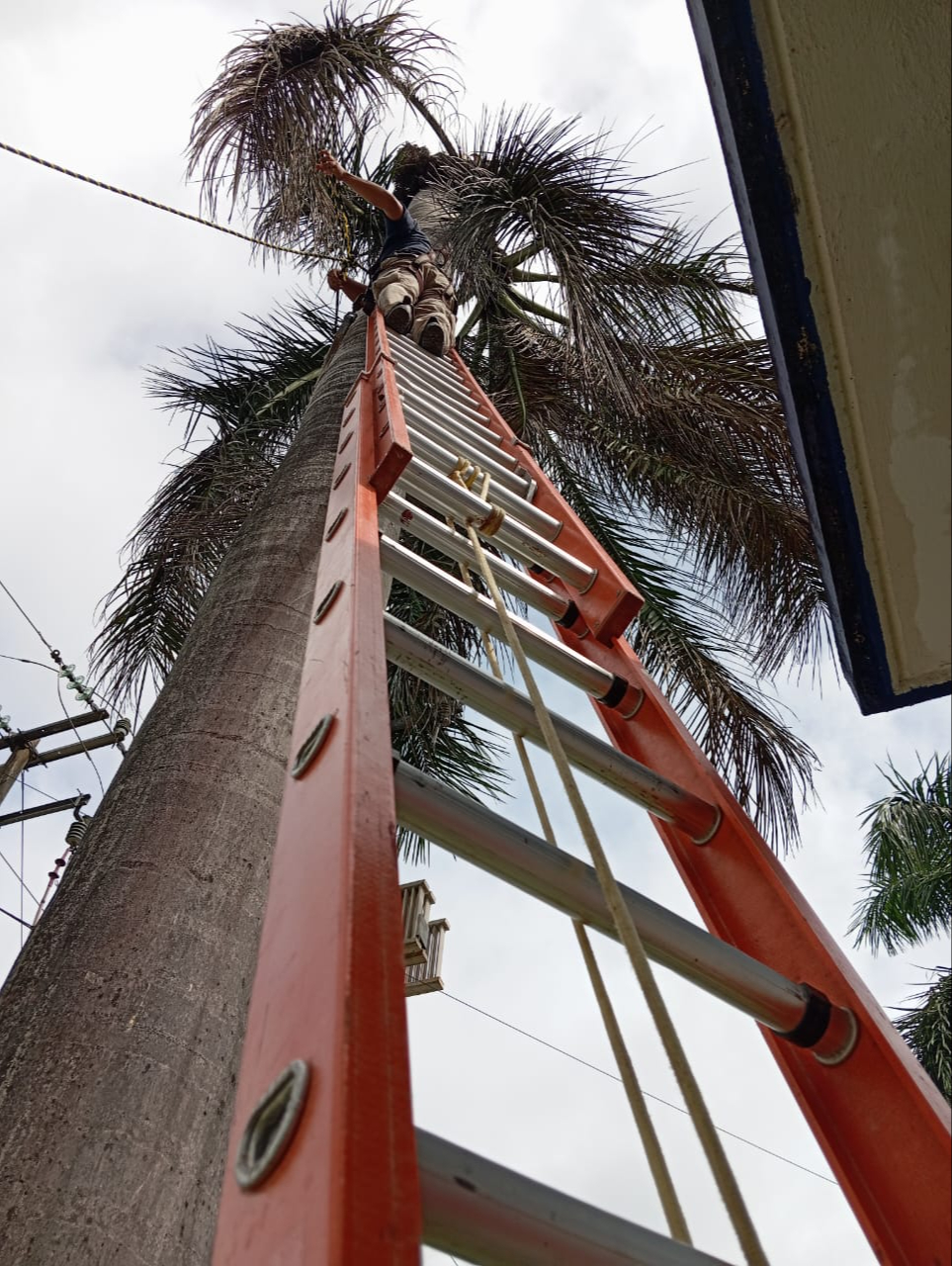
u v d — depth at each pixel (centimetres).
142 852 202
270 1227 65
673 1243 87
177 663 280
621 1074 99
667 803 172
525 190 701
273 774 231
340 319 833
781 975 134
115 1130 150
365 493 224
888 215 116
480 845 128
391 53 753
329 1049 71
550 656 209
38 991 173
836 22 111
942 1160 112
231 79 701
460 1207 79
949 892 1009
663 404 736
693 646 734
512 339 830
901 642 134
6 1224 134
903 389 121
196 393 801
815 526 129
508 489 337
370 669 128
